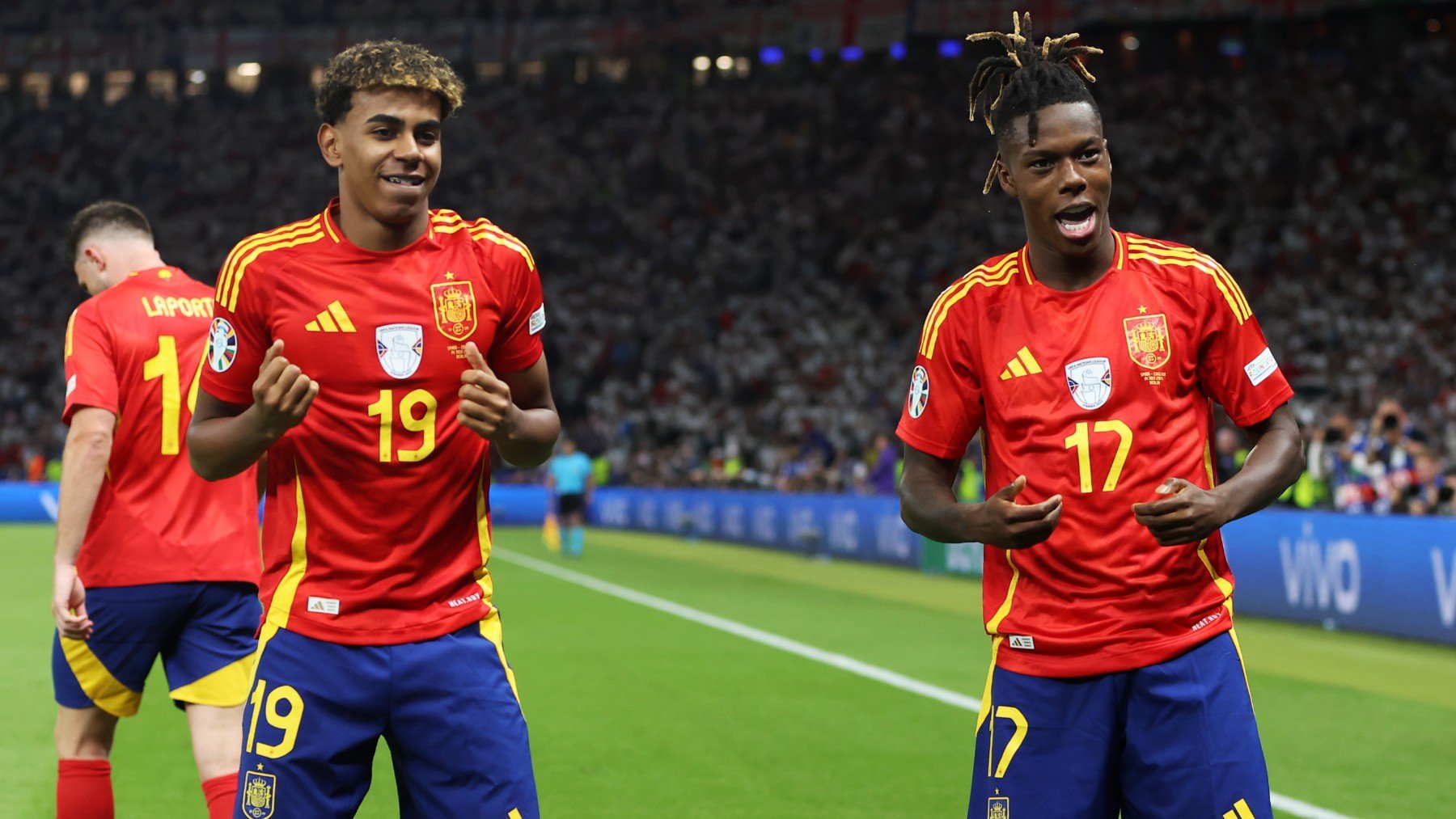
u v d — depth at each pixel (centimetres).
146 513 1113
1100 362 775
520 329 823
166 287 1154
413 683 780
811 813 1452
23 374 9006
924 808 1470
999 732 783
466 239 806
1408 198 8112
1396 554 2767
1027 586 786
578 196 10144
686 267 9469
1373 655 2591
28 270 9938
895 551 4766
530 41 10606
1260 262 8006
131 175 10644
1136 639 758
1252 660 2541
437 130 778
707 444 7781
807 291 8988
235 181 10594
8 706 2062
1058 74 775
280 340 739
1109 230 804
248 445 754
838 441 6819
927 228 9169
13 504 7462
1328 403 5506
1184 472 775
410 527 786
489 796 780
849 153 9925
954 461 839
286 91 11188
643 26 10450
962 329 816
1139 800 768
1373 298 7256
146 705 2094
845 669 2453
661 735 1869
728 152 10162
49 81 11338
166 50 10812
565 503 5747
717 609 3491
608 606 3547
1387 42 9288
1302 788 1557
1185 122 9100
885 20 9919
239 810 788
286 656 786
